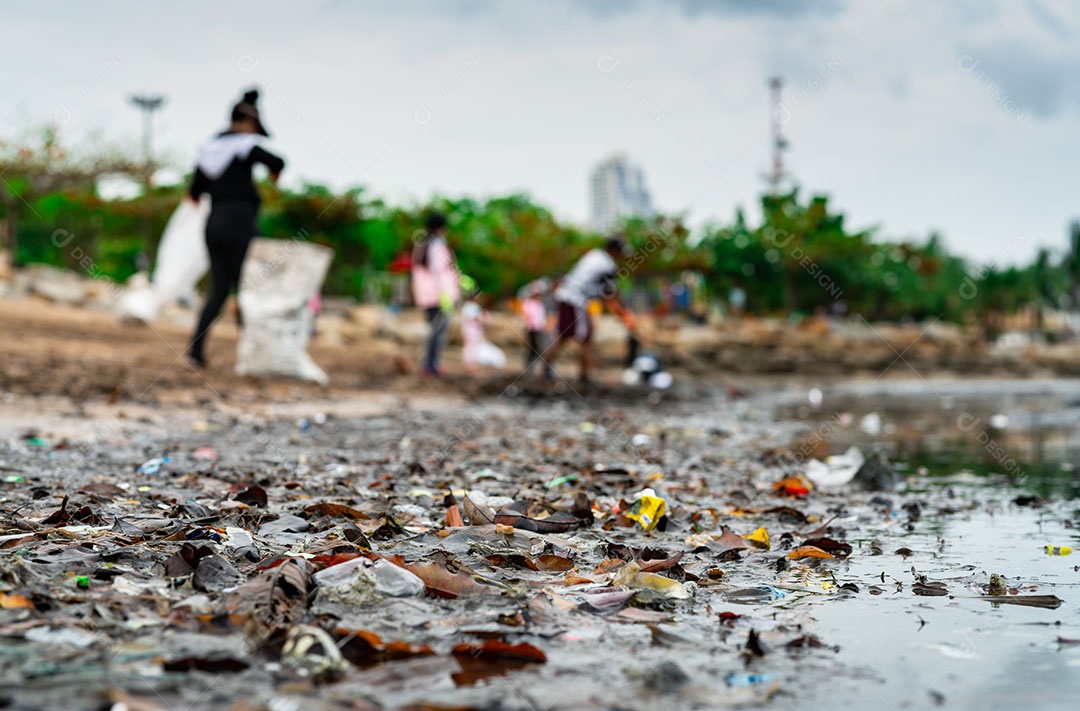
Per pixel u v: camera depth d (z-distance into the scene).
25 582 2.04
